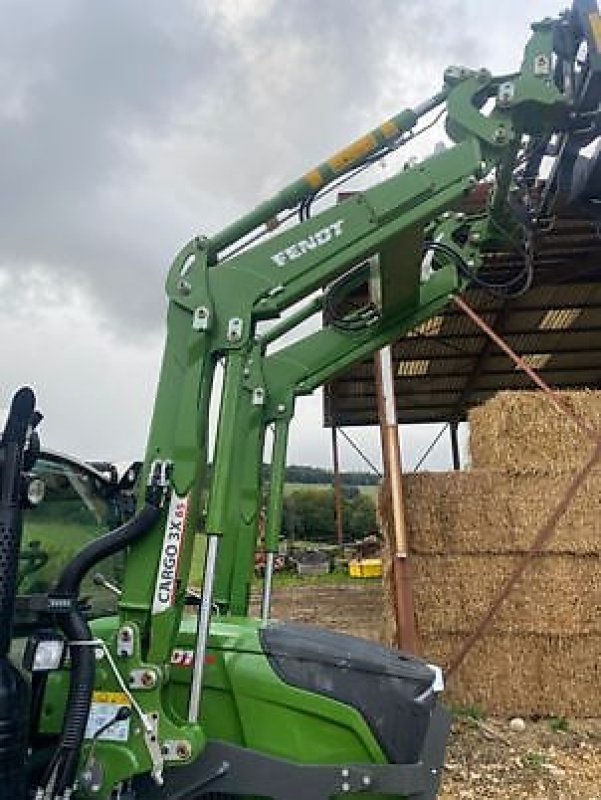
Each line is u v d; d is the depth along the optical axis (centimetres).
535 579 621
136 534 278
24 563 302
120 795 269
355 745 291
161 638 275
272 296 302
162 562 279
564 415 631
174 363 296
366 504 3206
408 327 455
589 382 1630
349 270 354
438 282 446
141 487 286
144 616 277
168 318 299
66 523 336
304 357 474
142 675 270
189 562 283
